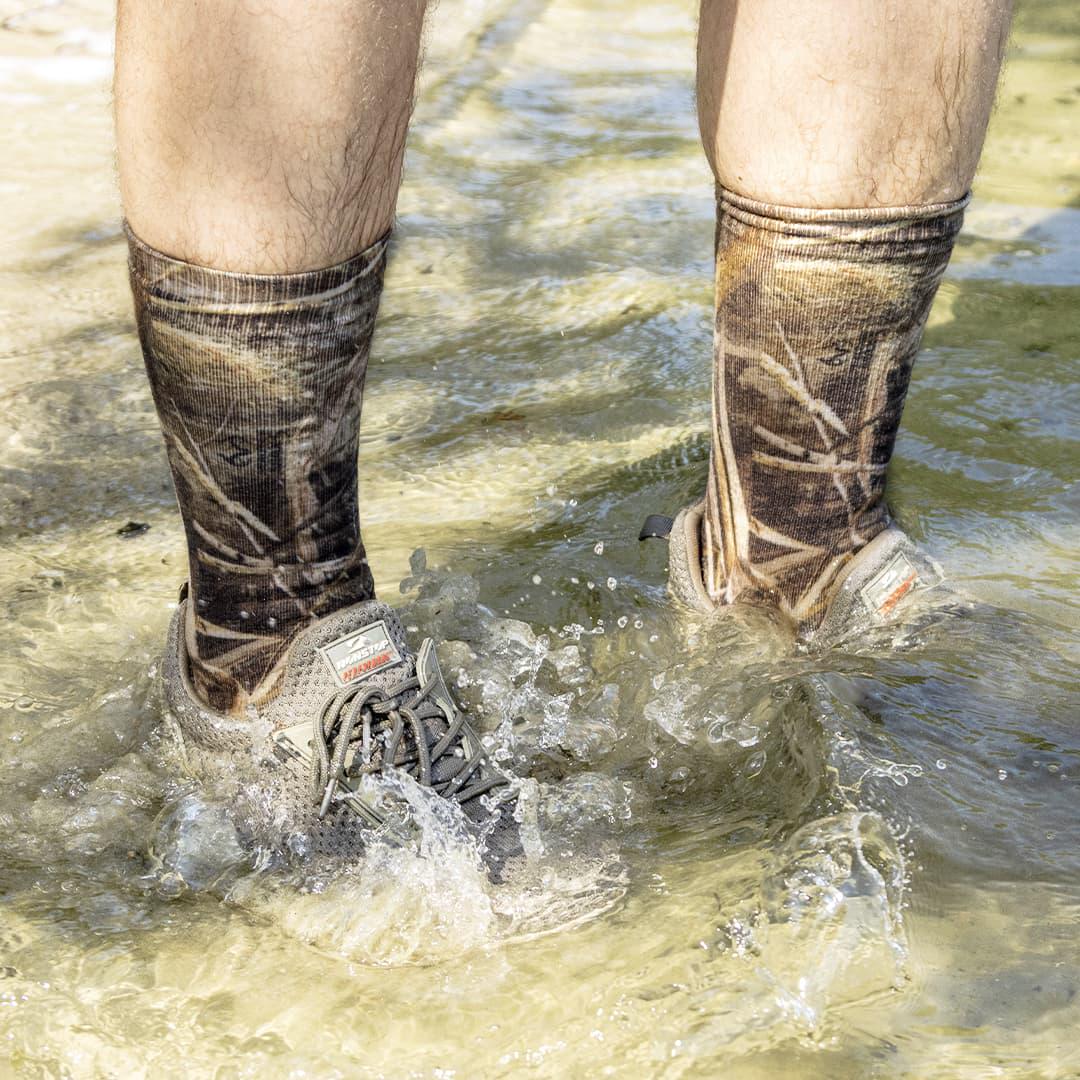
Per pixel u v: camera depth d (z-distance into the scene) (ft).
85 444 6.30
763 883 3.45
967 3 3.68
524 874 3.56
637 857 3.64
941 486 5.54
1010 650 4.33
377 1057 3.05
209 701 3.96
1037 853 3.50
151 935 3.45
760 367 4.10
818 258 3.89
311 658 3.78
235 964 3.34
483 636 4.63
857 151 3.77
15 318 7.55
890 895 3.37
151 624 4.86
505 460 6.09
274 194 3.29
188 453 3.61
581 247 8.57
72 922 3.49
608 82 11.86
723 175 4.04
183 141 3.25
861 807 3.65
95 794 3.99
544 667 4.51
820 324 3.97
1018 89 11.10
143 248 3.42
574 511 5.59
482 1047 3.06
